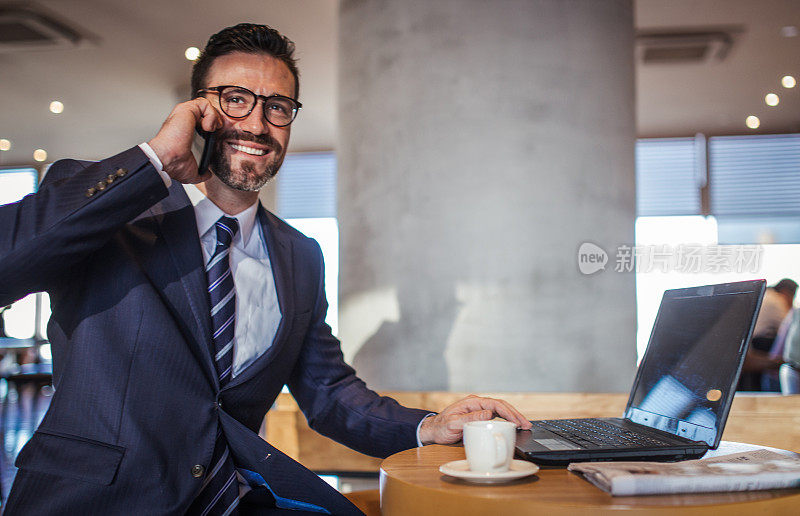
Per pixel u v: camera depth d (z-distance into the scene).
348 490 2.80
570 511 0.84
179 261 1.35
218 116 1.37
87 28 5.68
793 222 8.45
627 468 0.96
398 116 3.42
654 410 1.41
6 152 9.58
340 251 3.63
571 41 3.37
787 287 6.35
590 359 3.28
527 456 1.12
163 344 1.27
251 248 1.55
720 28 5.58
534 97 3.32
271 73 1.51
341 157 3.65
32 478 1.18
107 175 1.21
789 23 5.46
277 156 1.51
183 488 1.23
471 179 3.30
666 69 6.45
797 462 1.01
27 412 7.39
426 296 3.32
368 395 1.65
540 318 3.25
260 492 1.45
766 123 8.20
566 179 3.32
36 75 6.70
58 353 1.30
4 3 5.27
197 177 1.35
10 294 1.17
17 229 1.16
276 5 5.21
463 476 0.97
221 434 1.33
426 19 3.40
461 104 3.33
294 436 2.76
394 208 3.40
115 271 1.28
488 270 3.27
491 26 3.34
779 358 6.26
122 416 1.21
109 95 7.29
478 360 3.25
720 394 1.17
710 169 8.69
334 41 5.86
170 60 6.35
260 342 1.46
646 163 8.84
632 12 3.63
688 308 1.41
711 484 0.91
